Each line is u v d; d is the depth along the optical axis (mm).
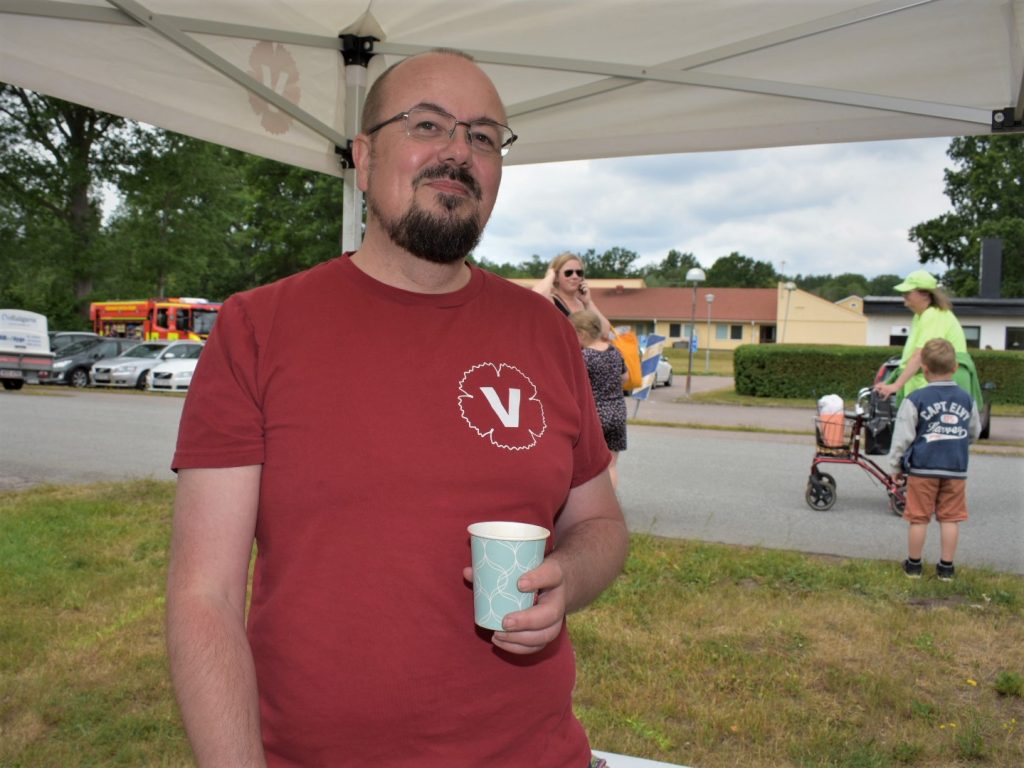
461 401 1449
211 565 1338
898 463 5539
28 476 9344
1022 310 27438
